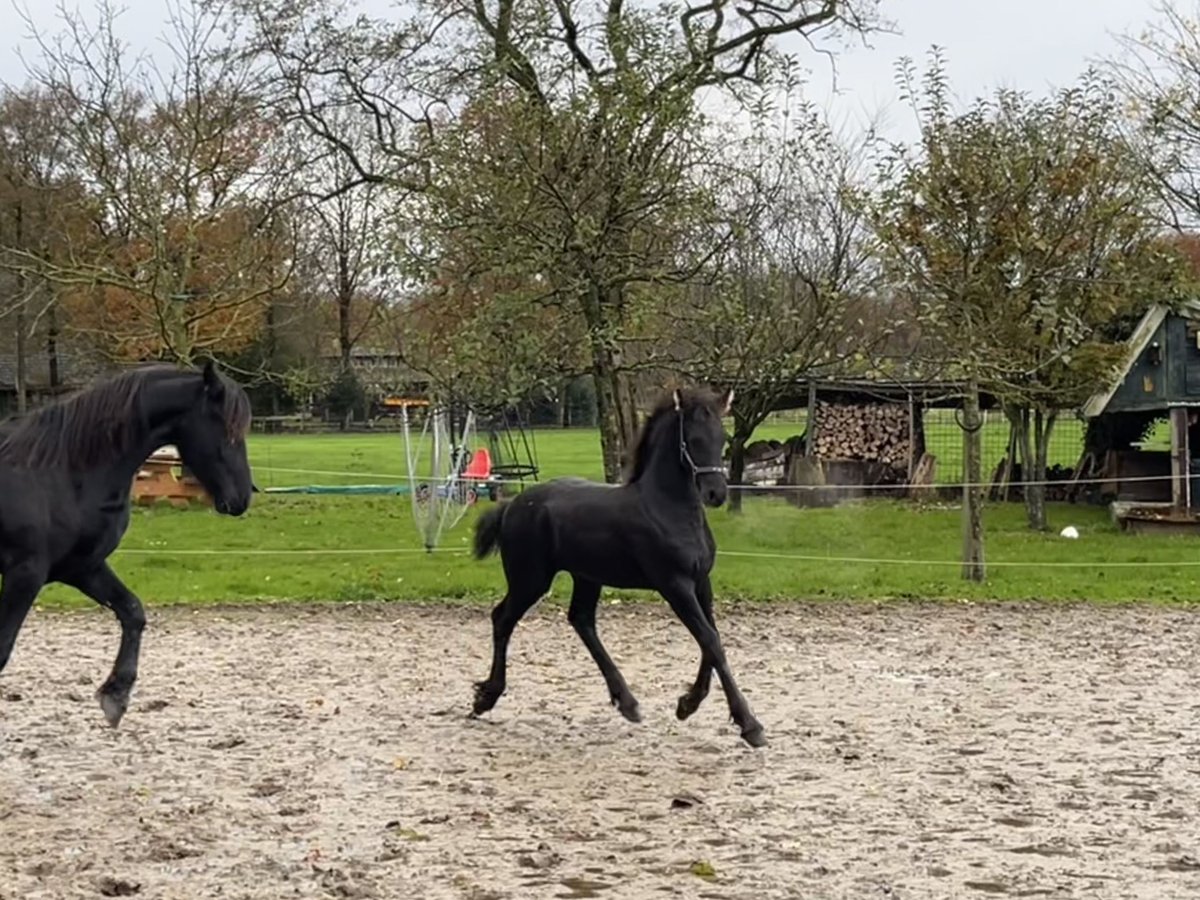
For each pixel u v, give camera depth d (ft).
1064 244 63.05
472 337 53.21
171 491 90.07
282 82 72.33
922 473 103.35
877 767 27.32
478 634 43.96
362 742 29.30
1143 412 92.89
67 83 76.18
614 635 43.83
